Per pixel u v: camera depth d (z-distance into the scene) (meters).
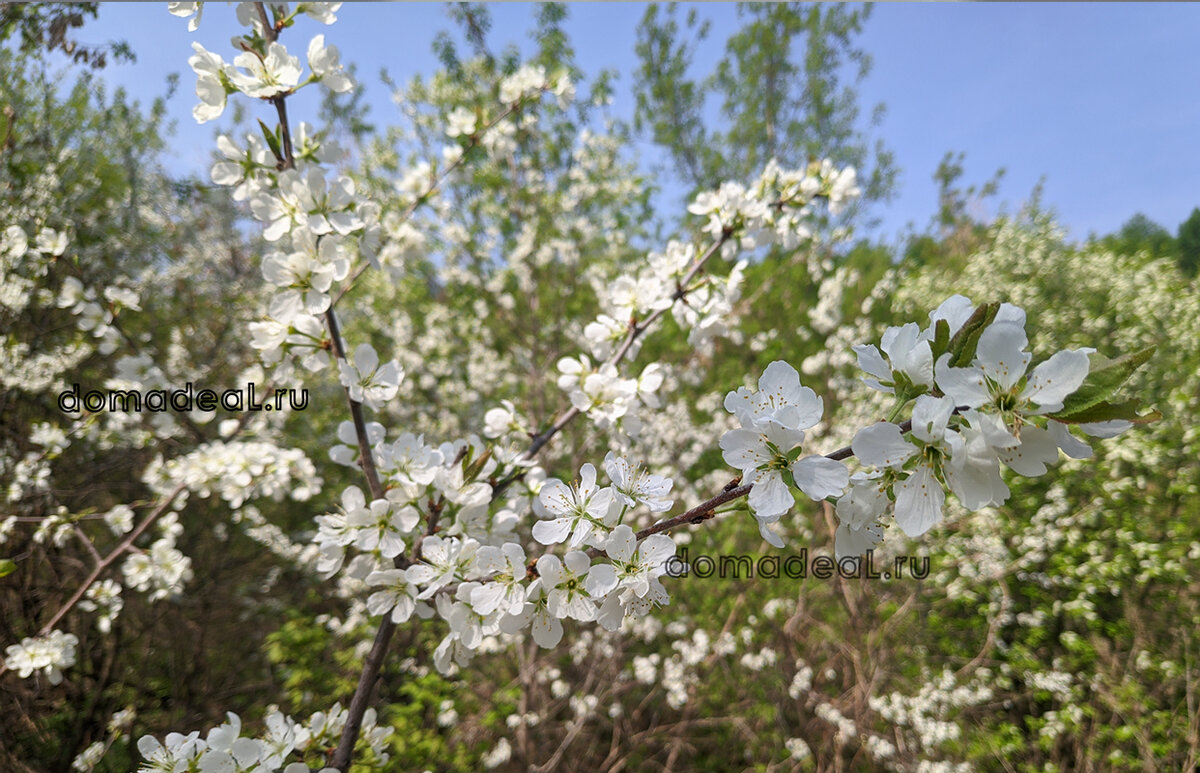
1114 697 4.25
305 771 1.66
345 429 2.15
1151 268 7.28
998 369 0.94
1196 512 4.80
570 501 1.33
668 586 5.21
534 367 6.30
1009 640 5.17
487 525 2.10
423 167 3.33
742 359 8.84
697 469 6.66
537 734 4.51
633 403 2.36
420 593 1.82
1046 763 4.12
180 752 1.59
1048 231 8.00
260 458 3.05
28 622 3.76
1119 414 0.88
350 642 5.00
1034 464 0.96
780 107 15.66
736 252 2.70
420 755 3.71
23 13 3.78
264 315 1.90
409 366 6.73
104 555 4.58
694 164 15.52
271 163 1.91
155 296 5.35
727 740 4.70
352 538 1.88
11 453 3.81
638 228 9.85
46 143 4.27
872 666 4.69
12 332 3.92
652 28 13.93
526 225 6.79
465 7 6.59
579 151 7.77
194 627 5.21
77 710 4.12
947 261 10.69
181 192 6.11
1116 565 4.48
